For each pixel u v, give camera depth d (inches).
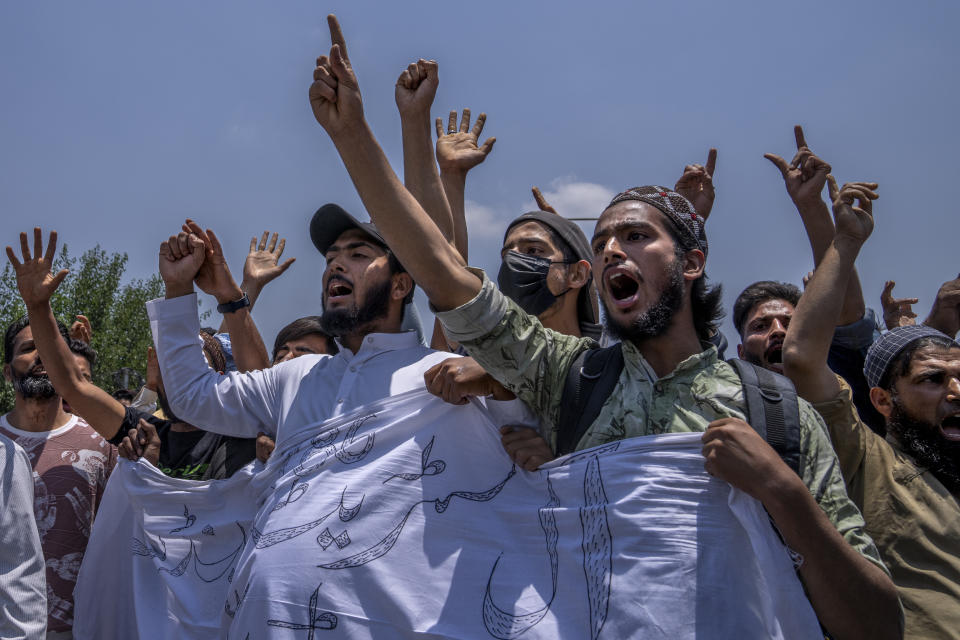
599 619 91.7
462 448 110.2
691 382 101.6
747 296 156.5
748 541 92.2
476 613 99.2
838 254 116.0
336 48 98.6
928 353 127.3
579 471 99.8
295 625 99.3
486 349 104.0
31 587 127.6
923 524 116.3
